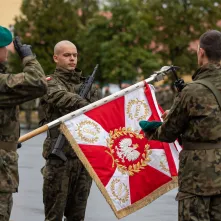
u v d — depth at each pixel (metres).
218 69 8.19
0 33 8.00
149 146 9.93
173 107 8.22
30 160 22.89
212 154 8.00
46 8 53.38
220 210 8.05
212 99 8.03
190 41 51.03
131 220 13.26
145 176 9.87
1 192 8.03
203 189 7.98
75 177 10.43
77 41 51.12
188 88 8.10
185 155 8.16
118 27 49.19
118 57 48.09
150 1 51.19
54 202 10.36
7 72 8.26
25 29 53.38
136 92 10.10
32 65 7.91
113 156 9.81
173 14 50.69
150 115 10.12
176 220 13.35
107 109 9.95
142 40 49.06
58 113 10.41
